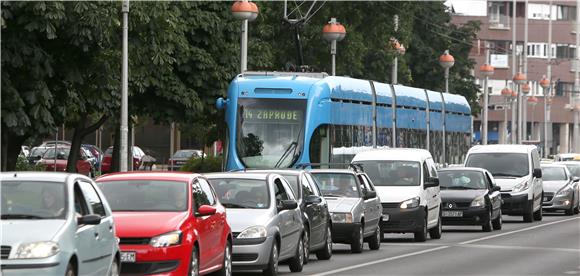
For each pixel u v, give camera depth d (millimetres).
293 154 56938
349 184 45500
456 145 87500
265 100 57781
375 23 95500
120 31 59281
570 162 88812
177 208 29922
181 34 66500
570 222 69438
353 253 44656
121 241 28422
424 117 78250
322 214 40844
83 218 24938
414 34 127750
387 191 51156
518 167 68938
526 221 68938
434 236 54188
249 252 33500
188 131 93812
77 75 55750
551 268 38469
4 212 24500
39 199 24844
